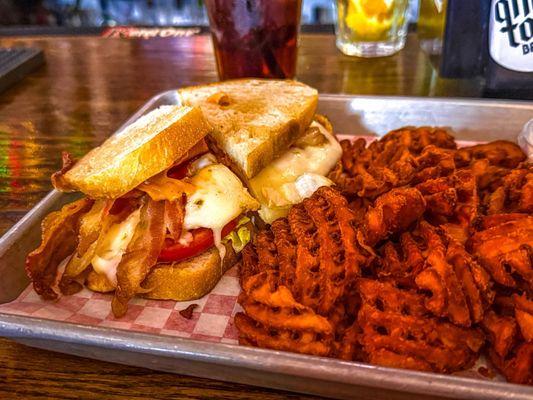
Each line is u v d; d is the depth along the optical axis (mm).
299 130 282
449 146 290
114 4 805
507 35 343
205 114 284
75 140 356
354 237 201
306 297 192
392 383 153
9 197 292
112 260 222
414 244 203
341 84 428
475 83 412
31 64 489
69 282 227
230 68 391
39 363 188
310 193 254
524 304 177
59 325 179
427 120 337
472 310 175
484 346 184
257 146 251
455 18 389
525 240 188
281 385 172
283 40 376
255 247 232
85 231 227
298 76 451
